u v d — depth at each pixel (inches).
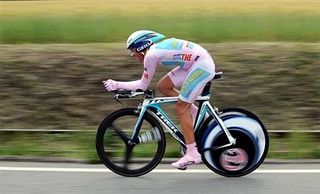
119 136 203.5
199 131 202.5
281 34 394.9
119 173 202.7
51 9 560.4
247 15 484.7
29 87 316.2
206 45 360.2
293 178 200.4
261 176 203.5
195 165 219.6
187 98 196.5
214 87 314.2
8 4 623.5
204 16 481.4
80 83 319.0
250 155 201.8
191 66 197.5
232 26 425.1
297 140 258.4
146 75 196.2
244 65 328.8
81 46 359.3
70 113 300.8
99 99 309.0
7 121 296.2
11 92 313.9
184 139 201.5
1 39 392.8
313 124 290.8
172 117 286.2
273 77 319.6
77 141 266.7
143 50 197.9
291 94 309.1
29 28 424.2
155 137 203.3
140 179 199.9
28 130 278.4
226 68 326.3
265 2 602.9
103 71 326.6
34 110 302.7
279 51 341.7
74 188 188.2
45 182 195.3
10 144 264.7
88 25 439.8
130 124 208.4
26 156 235.8
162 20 462.9
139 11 528.7
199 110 202.5
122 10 540.1
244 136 201.2
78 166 219.5
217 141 201.3
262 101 306.0
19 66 330.0
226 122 201.3
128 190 186.1
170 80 202.2
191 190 185.9
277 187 189.0
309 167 217.0
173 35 399.5
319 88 311.6
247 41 377.7
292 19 457.7
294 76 319.9
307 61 330.3
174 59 195.3
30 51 346.3
